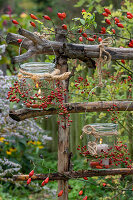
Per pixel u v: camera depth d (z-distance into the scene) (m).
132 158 3.59
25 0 2.90
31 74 2.06
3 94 3.71
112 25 3.21
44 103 2.16
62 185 2.45
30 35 2.17
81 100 3.25
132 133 3.60
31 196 4.16
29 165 4.67
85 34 2.37
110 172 2.43
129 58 2.42
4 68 4.89
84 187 3.72
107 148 2.32
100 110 2.38
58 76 2.10
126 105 2.38
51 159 5.38
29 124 4.18
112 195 3.18
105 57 2.33
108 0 3.62
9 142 4.43
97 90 3.95
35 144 5.20
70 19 2.93
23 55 2.19
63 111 2.24
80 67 3.27
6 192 4.21
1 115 3.92
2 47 3.90
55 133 5.57
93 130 2.26
